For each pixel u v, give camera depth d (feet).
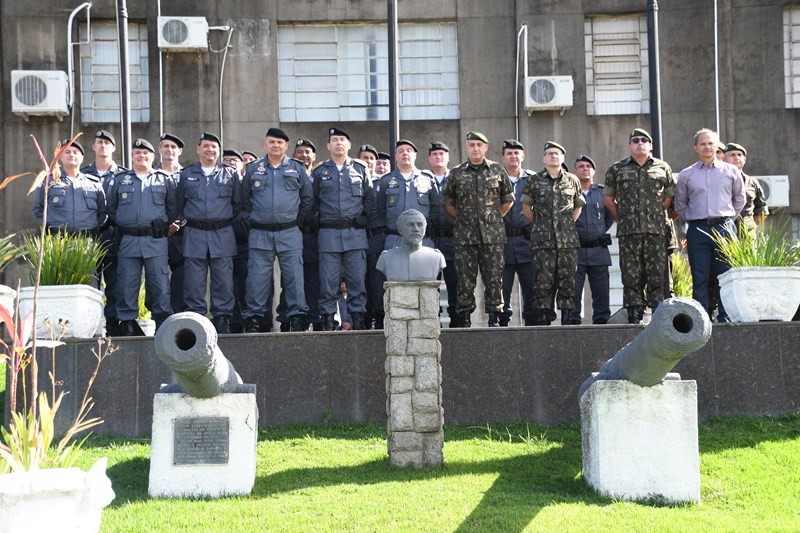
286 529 20.15
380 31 51.60
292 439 27.25
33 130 49.32
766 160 50.55
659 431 22.99
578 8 51.11
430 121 50.90
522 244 34.30
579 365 28.91
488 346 28.94
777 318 29.71
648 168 31.50
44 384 27.96
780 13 50.93
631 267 31.35
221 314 31.24
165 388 23.40
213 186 31.35
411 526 20.30
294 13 50.88
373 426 28.32
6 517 14.62
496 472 24.53
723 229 31.53
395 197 32.14
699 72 50.85
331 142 32.12
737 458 25.58
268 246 30.89
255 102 50.39
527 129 50.78
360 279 31.71
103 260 32.12
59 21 49.60
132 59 50.55
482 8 51.13
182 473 22.86
